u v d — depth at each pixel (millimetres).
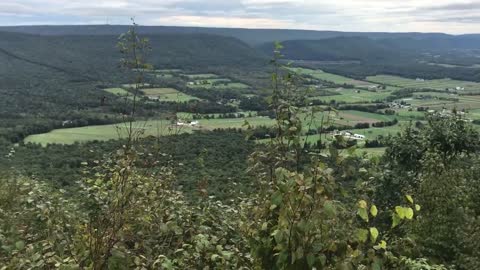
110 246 3631
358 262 3092
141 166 4500
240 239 4574
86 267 3557
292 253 2975
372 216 3400
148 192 4699
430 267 4957
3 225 4906
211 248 4316
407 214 3133
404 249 4703
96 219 3955
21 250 4230
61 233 4262
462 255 6910
